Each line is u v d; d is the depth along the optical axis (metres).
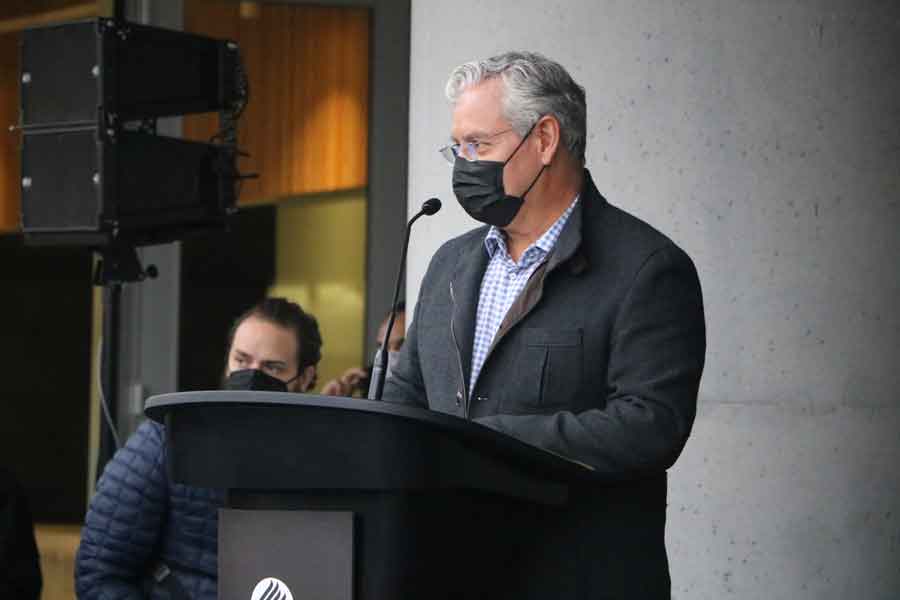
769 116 6.71
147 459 4.18
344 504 2.77
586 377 3.65
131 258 6.53
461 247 4.02
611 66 6.55
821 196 6.79
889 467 6.87
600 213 3.80
